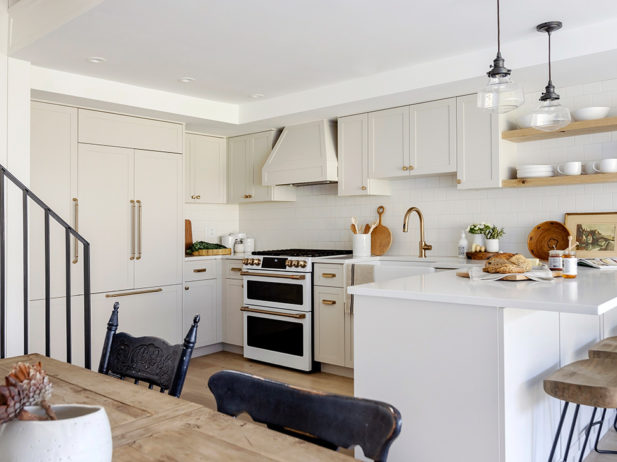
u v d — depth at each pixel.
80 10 2.66
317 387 3.87
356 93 3.89
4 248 2.98
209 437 0.99
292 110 4.29
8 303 3.21
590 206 3.52
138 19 2.73
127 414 1.14
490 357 1.92
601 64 3.05
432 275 2.79
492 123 3.62
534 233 3.73
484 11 2.67
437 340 2.06
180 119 4.48
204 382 3.97
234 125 4.76
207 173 5.19
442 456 2.05
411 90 3.60
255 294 4.58
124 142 4.25
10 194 3.23
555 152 3.67
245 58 3.37
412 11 2.66
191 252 4.94
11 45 3.20
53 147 3.83
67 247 2.82
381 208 4.58
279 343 4.40
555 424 2.36
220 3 2.54
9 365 1.61
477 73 3.27
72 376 1.47
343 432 0.96
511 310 1.96
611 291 2.02
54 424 0.71
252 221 5.60
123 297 4.22
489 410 1.93
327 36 3.00
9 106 3.24
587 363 2.21
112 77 3.77
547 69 3.15
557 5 2.59
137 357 1.62
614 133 3.43
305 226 5.14
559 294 1.94
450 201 4.19
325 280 4.15
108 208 4.14
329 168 4.42
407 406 2.15
